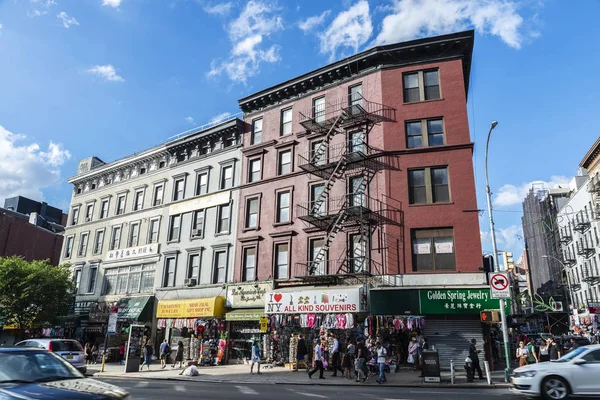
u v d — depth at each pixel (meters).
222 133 32.91
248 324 26.91
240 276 28.38
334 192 25.98
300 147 28.56
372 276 22.86
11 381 6.04
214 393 13.19
